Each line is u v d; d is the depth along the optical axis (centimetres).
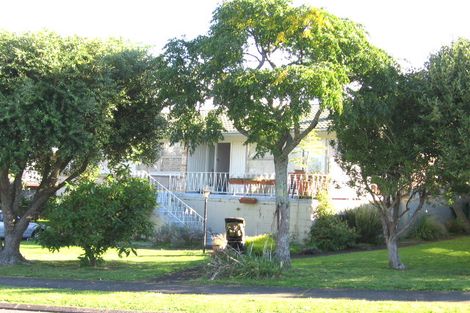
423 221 2175
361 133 1319
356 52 1117
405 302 907
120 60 1395
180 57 1207
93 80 1356
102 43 1410
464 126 1148
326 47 1075
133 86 1444
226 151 2725
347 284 1097
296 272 1255
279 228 1288
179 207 2278
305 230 1966
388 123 1286
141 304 906
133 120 1492
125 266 1430
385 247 1959
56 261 1567
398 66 1261
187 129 1206
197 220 2255
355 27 1140
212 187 2402
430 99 1204
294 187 2039
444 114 1188
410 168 1286
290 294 1009
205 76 1144
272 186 2186
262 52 1187
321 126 2066
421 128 1240
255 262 1207
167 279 1198
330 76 1008
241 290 1052
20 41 1298
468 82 1162
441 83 1202
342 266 1426
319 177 2038
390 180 1318
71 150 1323
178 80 1211
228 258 1232
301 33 1079
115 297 969
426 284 1084
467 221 2403
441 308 845
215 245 1312
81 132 1304
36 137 1280
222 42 1094
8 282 1166
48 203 1483
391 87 1188
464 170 1168
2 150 1262
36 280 1193
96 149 1378
